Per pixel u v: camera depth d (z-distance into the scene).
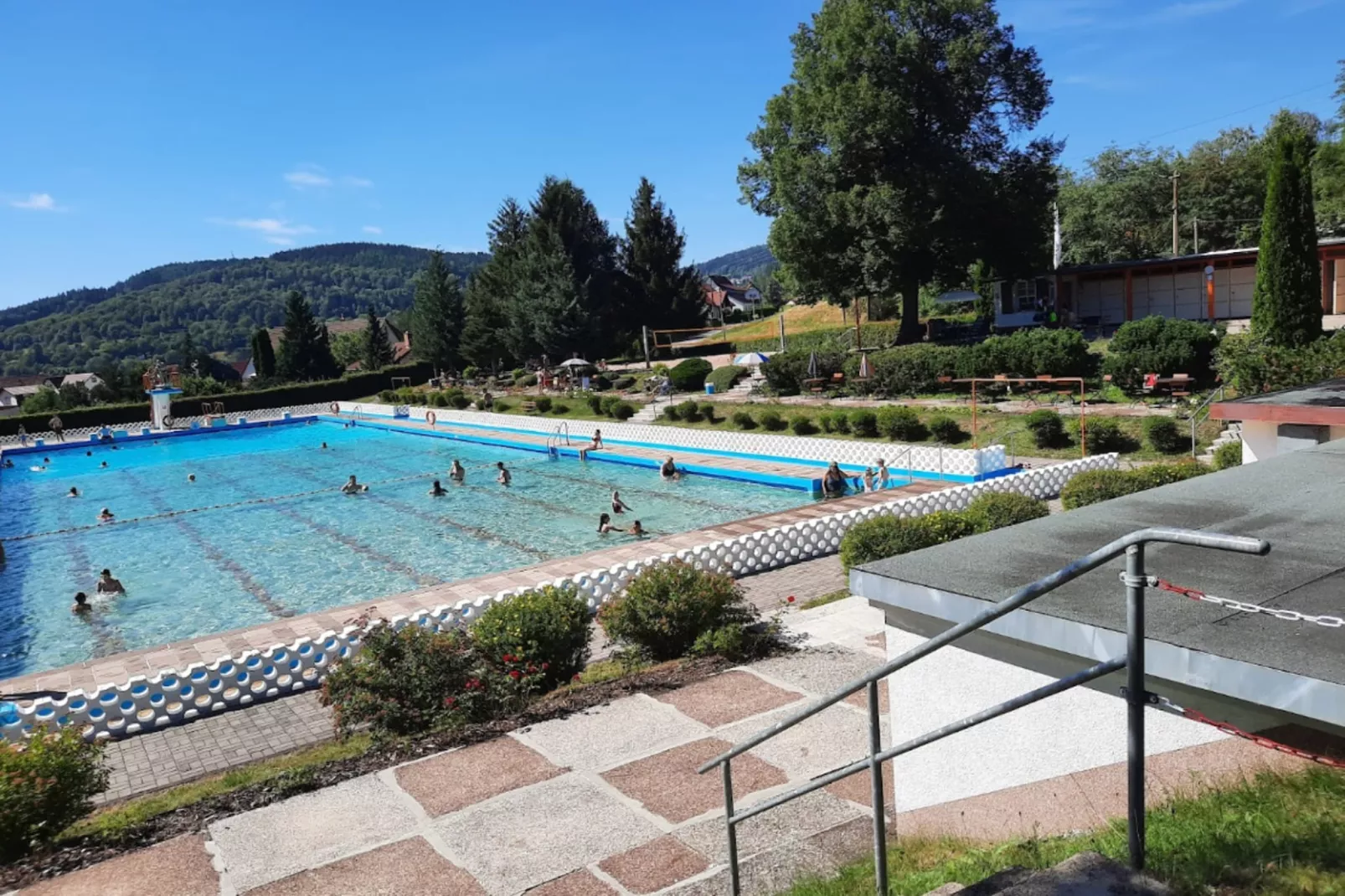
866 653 10.39
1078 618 4.22
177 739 11.16
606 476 32.59
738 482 29.45
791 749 7.75
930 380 33.19
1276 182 22.27
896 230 36.12
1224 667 3.56
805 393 37.66
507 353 69.12
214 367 111.62
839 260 39.28
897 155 38.47
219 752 10.68
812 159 38.31
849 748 7.70
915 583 5.13
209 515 29.92
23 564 24.50
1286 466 7.44
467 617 13.57
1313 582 4.39
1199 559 4.94
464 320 74.81
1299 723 3.56
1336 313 34.56
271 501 31.81
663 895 5.67
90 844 7.02
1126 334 27.98
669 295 67.25
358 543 24.23
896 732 5.88
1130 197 57.81
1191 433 22.62
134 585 21.52
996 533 6.12
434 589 16.83
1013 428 27.02
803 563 16.89
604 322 64.75
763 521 20.09
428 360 75.25
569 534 23.70
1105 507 6.55
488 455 40.91
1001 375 31.22
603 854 6.25
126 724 11.43
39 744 7.68
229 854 6.57
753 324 73.31
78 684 12.96
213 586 21.02
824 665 10.02
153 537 27.03
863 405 33.31
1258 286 22.97
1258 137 62.00
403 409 56.47
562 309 61.09
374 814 7.06
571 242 64.62
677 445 35.78
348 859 6.40
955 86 37.97
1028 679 4.93
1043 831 4.96
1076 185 63.66
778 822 6.52
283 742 10.80
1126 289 39.41
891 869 5.23
